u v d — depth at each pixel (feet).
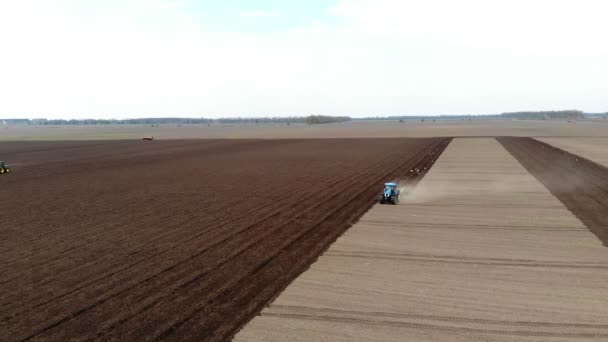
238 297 42.24
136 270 50.01
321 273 48.32
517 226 67.51
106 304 41.16
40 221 74.84
